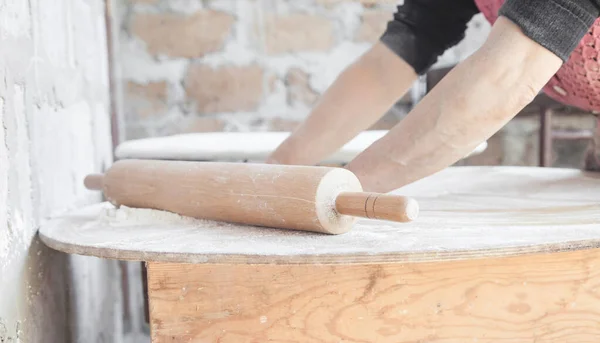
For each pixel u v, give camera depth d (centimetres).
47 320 73
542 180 90
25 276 66
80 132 97
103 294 107
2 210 59
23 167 67
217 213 59
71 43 94
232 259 46
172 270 54
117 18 174
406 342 55
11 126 63
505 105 54
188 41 180
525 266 56
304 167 55
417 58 84
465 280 55
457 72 56
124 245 51
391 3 189
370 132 128
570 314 57
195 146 114
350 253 45
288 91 187
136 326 153
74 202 91
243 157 114
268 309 54
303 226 53
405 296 54
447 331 55
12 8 65
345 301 54
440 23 84
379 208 48
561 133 173
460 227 55
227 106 184
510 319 56
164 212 65
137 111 179
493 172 99
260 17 183
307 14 186
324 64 188
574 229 53
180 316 54
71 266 85
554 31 53
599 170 98
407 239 50
